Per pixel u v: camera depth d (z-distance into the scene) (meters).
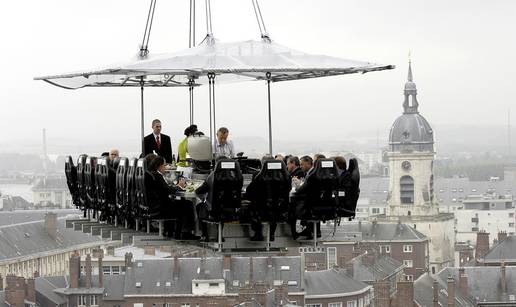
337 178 44.28
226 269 197.25
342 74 45.97
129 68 44.22
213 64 44.28
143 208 46.62
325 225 48.56
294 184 46.16
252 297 179.38
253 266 195.25
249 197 43.91
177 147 51.25
